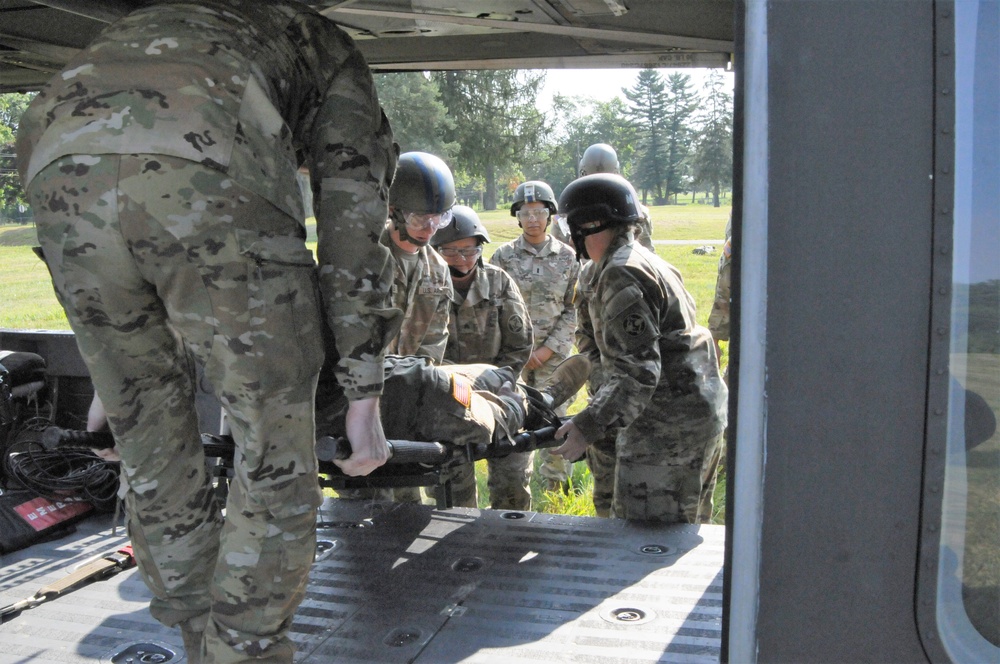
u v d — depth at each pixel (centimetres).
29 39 285
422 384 270
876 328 127
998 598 130
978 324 127
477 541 283
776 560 130
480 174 2669
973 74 125
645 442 310
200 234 158
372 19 293
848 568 129
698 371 307
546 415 315
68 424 355
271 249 164
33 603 238
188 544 199
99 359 177
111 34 170
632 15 273
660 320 299
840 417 128
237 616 176
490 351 403
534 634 221
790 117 126
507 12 272
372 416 183
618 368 288
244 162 161
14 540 277
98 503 303
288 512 175
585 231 300
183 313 164
